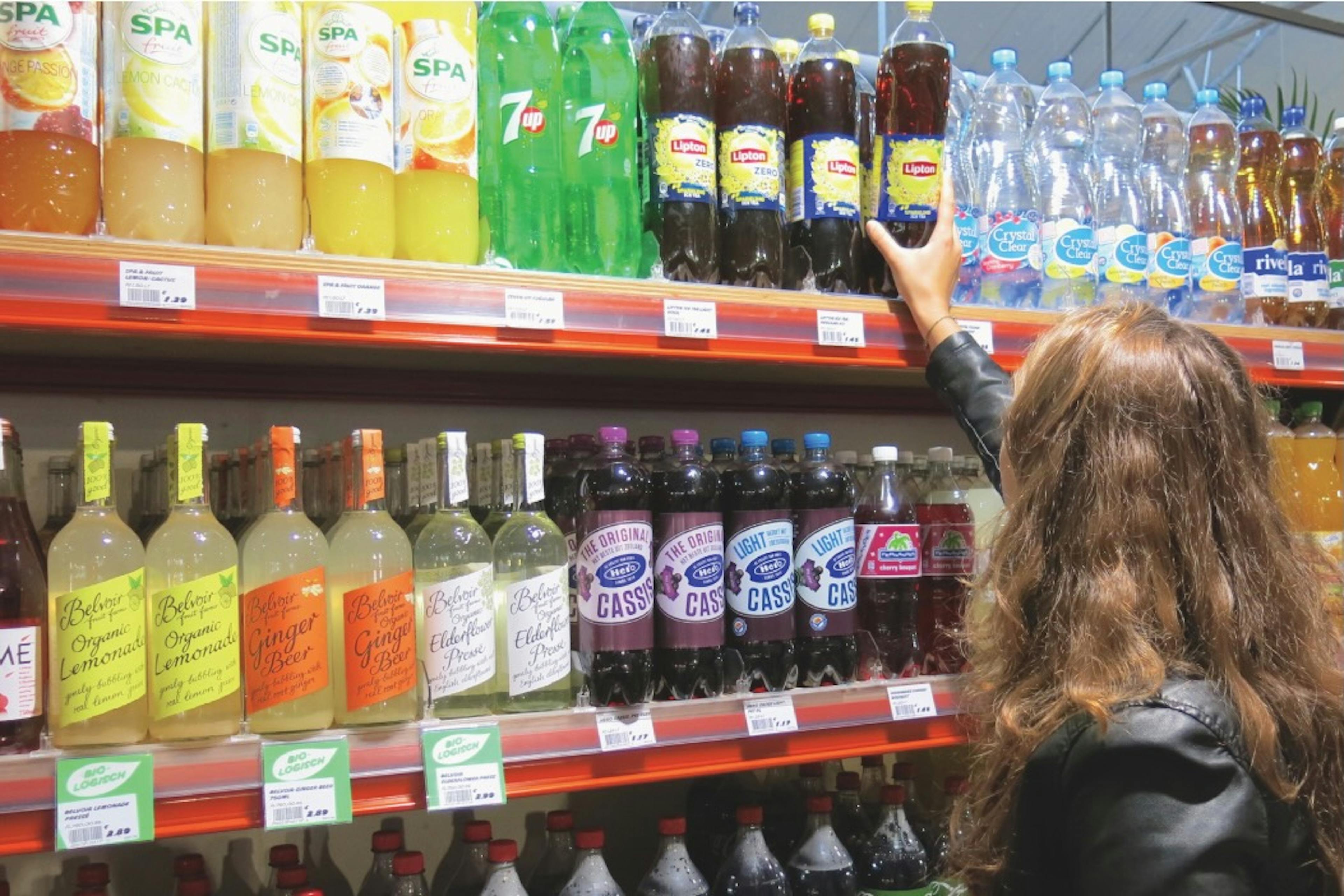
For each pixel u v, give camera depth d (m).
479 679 1.29
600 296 1.34
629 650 1.37
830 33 1.66
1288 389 2.38
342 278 1.19
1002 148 2.05
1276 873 0.84
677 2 1.61
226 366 1.67
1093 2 3.18
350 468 1.29
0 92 1.10
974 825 1.01
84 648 1.10
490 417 1.88
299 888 1.37
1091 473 0.97
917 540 1.65
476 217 1.33
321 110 1.23
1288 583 0.96
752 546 1.48
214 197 1.20
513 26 1.45
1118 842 0.83
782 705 1.41
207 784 1.10
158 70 1.15
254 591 1.20
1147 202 2.11
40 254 1.06
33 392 1.55
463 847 1.52
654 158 1.51
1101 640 0.91
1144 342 1.00
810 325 1.49
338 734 1.17
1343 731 0.93
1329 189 2.18
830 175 1.58
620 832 1.93
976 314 1.63
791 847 1.78
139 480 1.63
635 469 1.42
